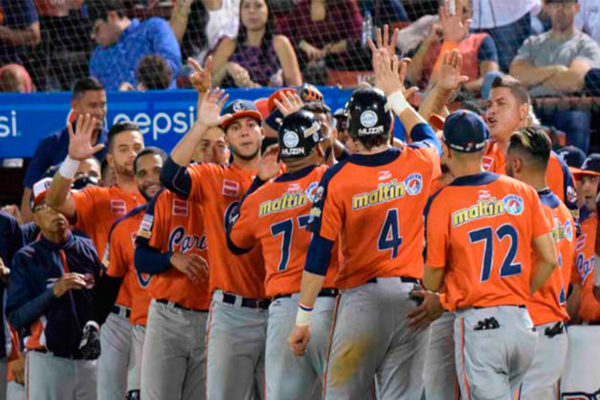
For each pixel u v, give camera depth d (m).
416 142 22.08
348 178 21.06
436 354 24.17
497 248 21.19
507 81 26.09
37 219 27.58
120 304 28.12
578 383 26.42
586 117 35.88
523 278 21.30
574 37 36.41
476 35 36.81
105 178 31.11
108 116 35.25
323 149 24.25
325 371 21.69
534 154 22.98
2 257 29.50
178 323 25.91
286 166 23.94
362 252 21.20
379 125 21.27
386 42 24.42
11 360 28.52
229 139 25.00
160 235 25.78
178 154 24.16
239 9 39.31
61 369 27.53
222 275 24.62
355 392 21.50
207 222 24.84
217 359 24.61
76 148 26.56
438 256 21.31
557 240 23.19
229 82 38.72
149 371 26.12
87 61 40.31
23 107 35.62
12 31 40.25
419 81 36.91
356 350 21.20
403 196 21.20
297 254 22.50
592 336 26.38
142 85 37.94
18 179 38.59
